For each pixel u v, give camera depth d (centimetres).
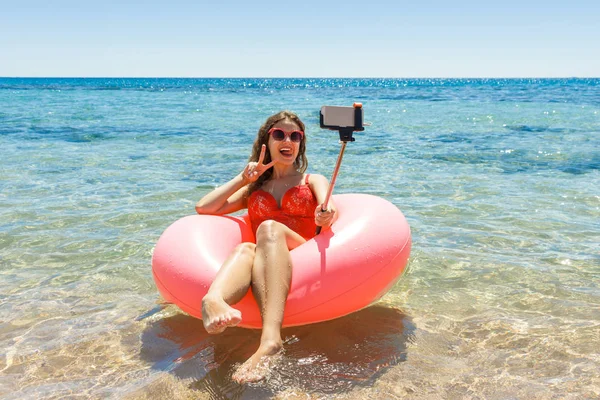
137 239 429
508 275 350
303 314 255
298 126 320
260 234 261
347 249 264
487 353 249
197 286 258
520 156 838
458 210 512
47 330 280
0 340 270
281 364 234
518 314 293
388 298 318
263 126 323
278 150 313
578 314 290
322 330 273
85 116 1645
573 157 821
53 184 630
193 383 225
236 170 735
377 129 1262
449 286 335
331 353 248
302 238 280
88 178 668
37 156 840
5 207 523
